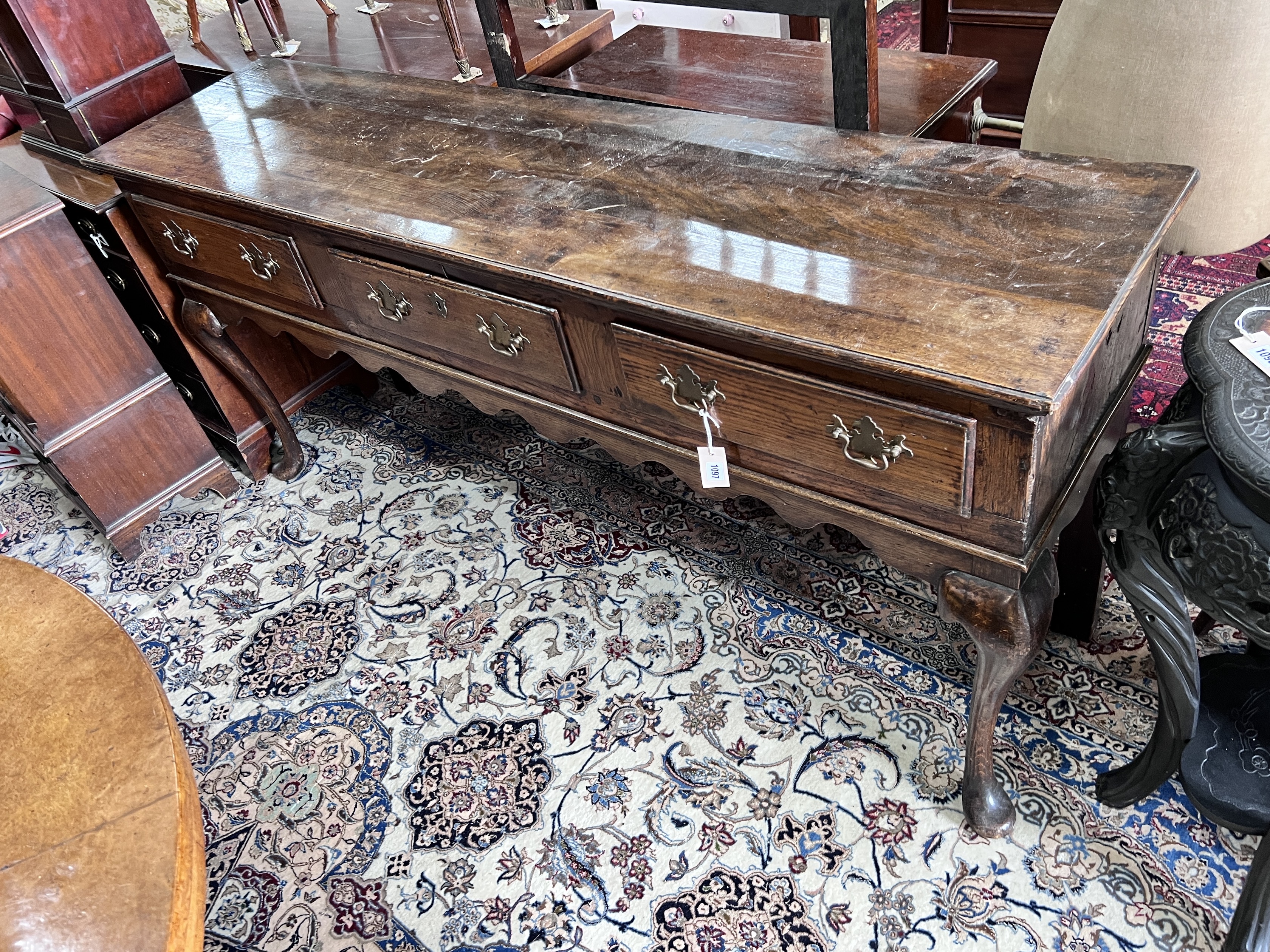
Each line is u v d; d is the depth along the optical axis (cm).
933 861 134
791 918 131
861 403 100
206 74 233
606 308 117
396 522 214
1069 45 131
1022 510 97
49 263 189
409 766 162
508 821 151
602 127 153
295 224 151
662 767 154
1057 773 140
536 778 156
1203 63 118
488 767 159
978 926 126
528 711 167
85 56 197
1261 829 116
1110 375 112
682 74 191
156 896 78
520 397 146
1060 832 134
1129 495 103
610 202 132
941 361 93
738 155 137
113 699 94
